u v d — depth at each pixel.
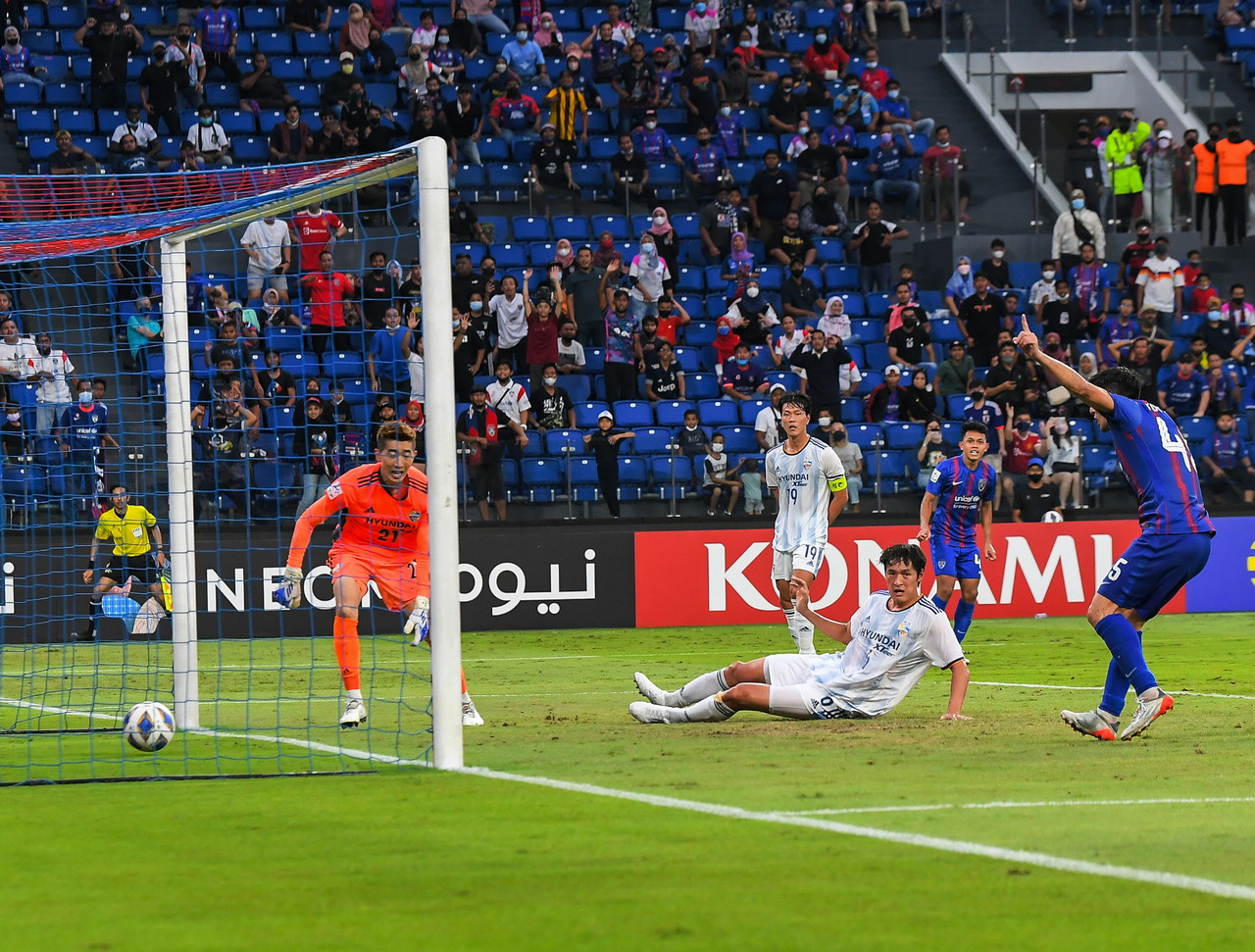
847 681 21.77
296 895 11.57
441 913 10.95
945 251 60.91
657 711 22.31
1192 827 13.88
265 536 43.94
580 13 68.56
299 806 15.56
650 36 68.19
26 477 42.56
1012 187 62.22
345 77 59.25
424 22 63.28
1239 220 62.34
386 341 46.81
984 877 11.84
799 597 21.97
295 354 46.28
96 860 13.05
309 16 64.62
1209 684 29.20
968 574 33.34
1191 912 10.77
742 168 62.66
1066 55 69.38
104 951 10.09
